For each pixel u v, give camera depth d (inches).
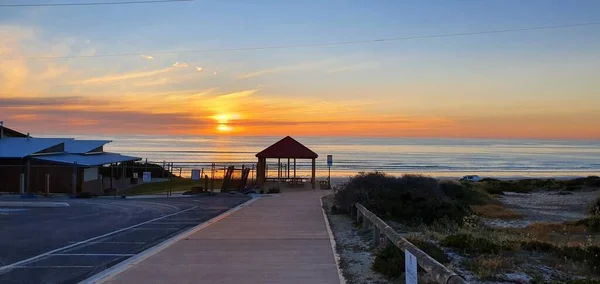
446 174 3198.8
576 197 1542.8
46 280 360.2
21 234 612.1
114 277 346.6
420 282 311.6
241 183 1509.6
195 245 485.7
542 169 3909.9
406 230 636.1
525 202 1396.4
